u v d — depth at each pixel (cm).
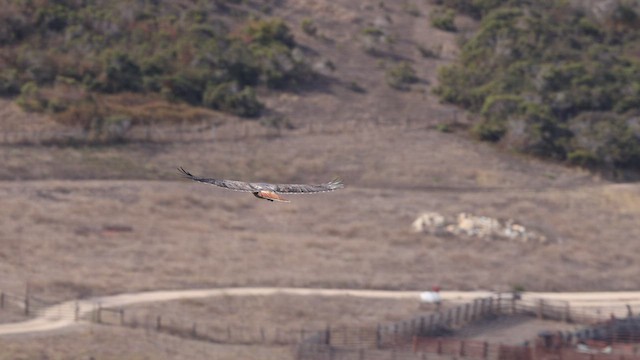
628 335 19412
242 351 18300
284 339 19200
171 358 17338
